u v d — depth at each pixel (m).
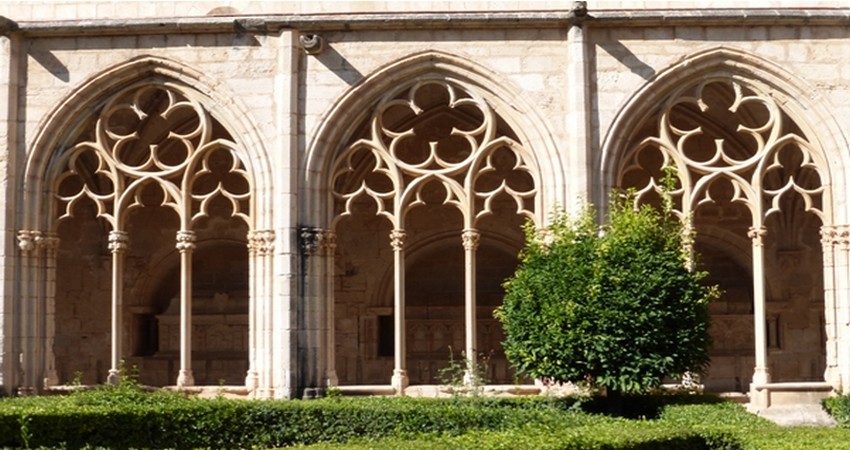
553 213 18.02
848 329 19.52
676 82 20.03
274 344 19.81
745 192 19.98
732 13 19.80
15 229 20.22
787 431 13.48
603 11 19.92
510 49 20.11
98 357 25.53
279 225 19.81
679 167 19.95
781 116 20.08
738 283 25.98
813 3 20.44
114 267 20.25
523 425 14.62
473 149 20.17
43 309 20.39
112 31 20.28
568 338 16.28
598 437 12.50
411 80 20.31
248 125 20.17
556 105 19.97
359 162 25.31
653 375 16.28
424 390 19.81
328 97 20.11
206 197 20.38
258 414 15.63
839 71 19.94
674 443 13.05
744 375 25.41
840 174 19.80
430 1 20.58
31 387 20.05
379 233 25.84
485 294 25.97
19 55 20.45
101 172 20.53
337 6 20.62
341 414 15.77
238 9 20.70
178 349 25.88
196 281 26.27
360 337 25.73
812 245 25.44
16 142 20.31
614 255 16.64
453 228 25.77
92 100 20.52
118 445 14.73
